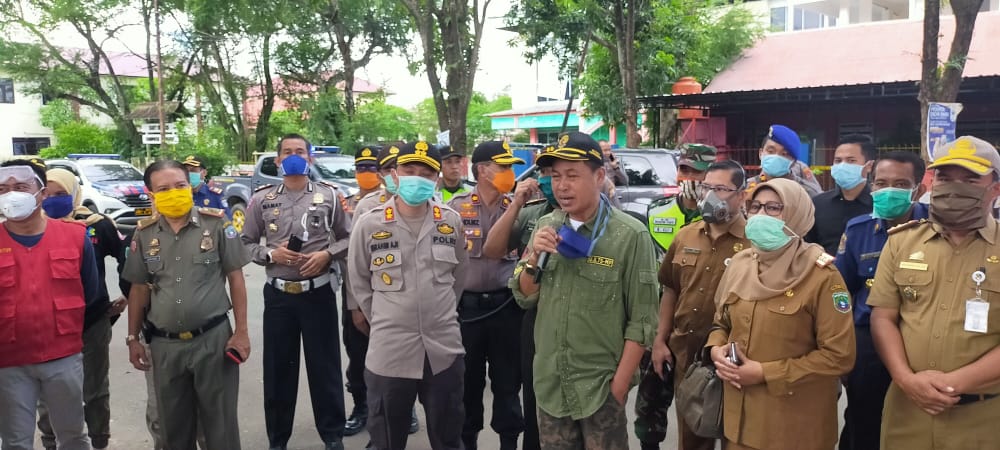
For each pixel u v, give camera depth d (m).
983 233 2.55
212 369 3.61
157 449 4.13
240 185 14.53
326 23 25.17
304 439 4.61
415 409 5.10
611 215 2.90
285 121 28.03
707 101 14.66
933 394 2.51
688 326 3.34
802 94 13.41
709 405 2.85
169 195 3.46
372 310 3.47
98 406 4.29
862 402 3.22
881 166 3.17
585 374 2.86
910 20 15.91
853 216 3.73
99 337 4.23
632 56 13.68
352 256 3.51
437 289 3.44
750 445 2.71
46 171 3.61
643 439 3.81
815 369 2.56
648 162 9.98
